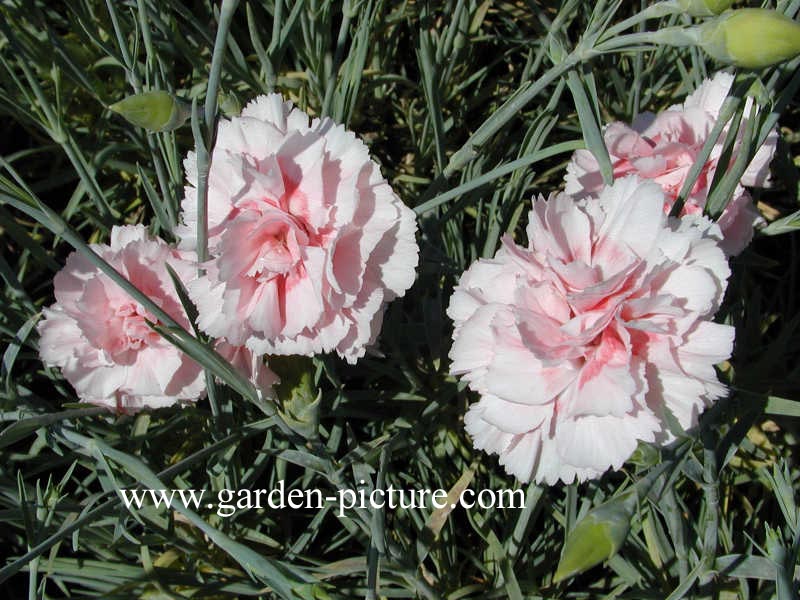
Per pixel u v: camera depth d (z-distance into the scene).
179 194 0.21
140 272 0.18
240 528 0.21
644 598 0.19
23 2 0.24
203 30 0.23
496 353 0.15
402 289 0.16
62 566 0.19
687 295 0.14
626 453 0.14
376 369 0.23
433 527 0.18
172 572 0.19
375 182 0.16
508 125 0.26
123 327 0.18
